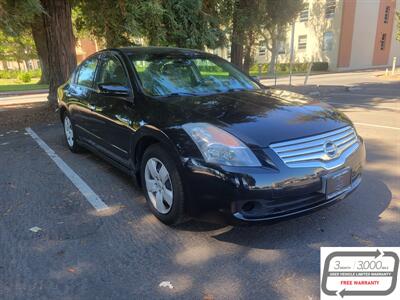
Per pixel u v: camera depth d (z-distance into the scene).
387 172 4.62
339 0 32.81
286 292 2.45
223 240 3.08
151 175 3.42
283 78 24.03
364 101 10.96
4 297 2.40
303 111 3.31
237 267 2.72
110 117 4.09
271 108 3.32
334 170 2.95
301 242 3.03
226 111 3.17
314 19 35.31
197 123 3.00
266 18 11.96
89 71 5.07
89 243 3.05
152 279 2.59
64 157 5.50
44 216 3.54
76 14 10.32
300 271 2.67
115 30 8.43
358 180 3.38
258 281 2.56
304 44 36.78
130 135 3.66
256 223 2.75
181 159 2.94
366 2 34.38
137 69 3.97
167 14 7.89
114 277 2.61
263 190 2.68
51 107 9.51
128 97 3.80
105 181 4.46
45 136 6.96
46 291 2.46
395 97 11.80
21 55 26.56
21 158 5.48
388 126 7.28
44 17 8.98
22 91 19.56
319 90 13.71
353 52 34.94
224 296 2.42
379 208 3.60
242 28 11.16
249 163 2.71
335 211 3.55
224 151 2.75
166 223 3.30
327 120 3.20
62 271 2.68
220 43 9.84
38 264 2.76
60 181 4.48
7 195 4.05
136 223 3.39
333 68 34.16
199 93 3.85
